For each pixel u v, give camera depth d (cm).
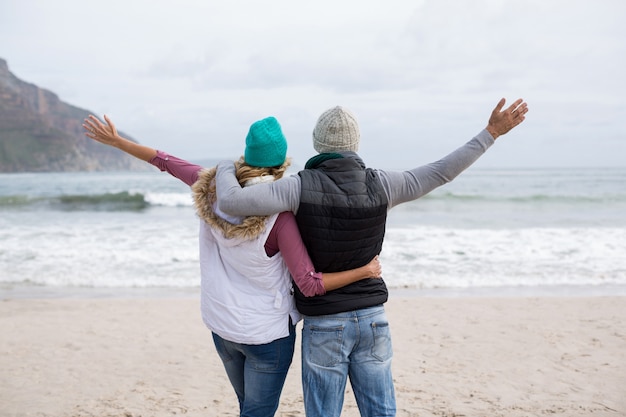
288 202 237
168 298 823
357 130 252
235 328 251
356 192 239
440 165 250
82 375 498
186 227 1552
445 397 436
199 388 467
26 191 3450
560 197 2598
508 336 612
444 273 994
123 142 284
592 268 1037
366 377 250
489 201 2498
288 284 255
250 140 245
